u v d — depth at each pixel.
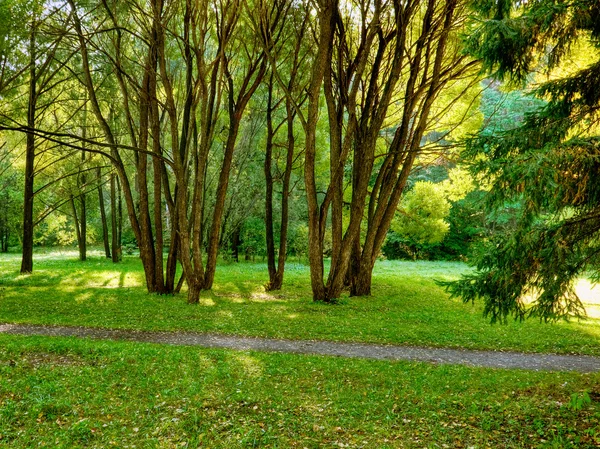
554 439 6.10
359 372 9.39
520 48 6.87
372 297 20.20
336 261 18.83
